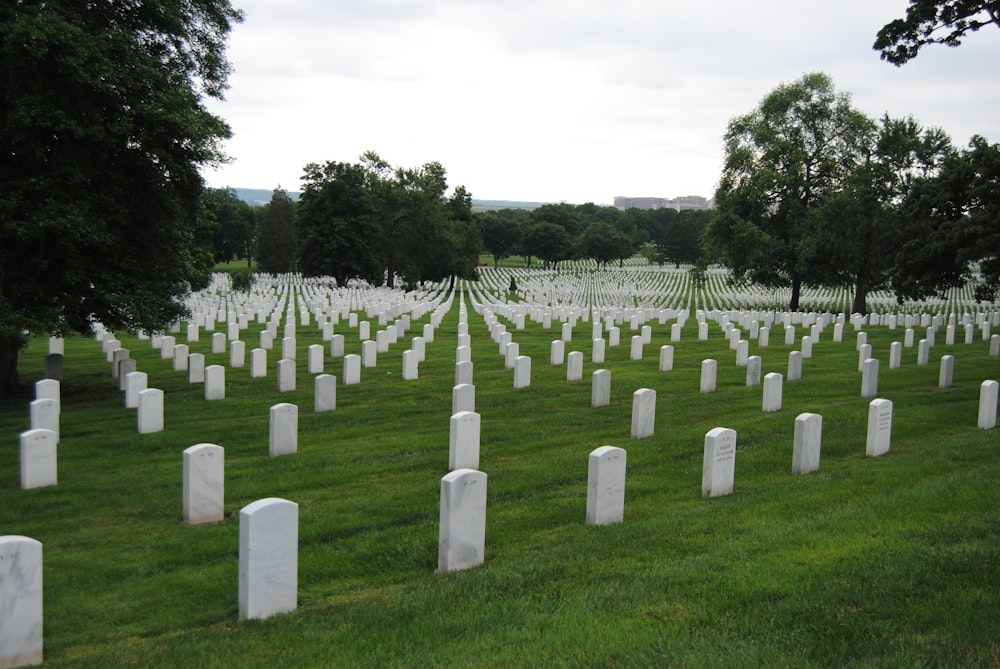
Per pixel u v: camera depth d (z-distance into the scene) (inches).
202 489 454.3
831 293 3132.4
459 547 366.9
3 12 695.7
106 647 299.6
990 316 1739.7
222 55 905.5
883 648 257.8
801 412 728.3
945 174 1535.4
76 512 475.5
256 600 316.5
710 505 454.0
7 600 277.6
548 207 6348.4
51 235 740.7
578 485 506.0
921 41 826.2
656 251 6609.3
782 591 308.5
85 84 716.0
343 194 2925.7
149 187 818.2
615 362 1112.8
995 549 340.2
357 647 277.9
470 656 264.4
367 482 525.0
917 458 543.8
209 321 1528.1
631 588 321.4
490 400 819.4
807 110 2298.2
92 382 978.1
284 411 600.4
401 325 1416.1
